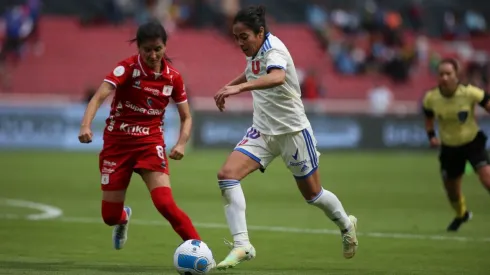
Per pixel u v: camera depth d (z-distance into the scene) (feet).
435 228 136.77
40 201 172.96
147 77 87.20
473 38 466.29
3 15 404.36
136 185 210.79
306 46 425.69
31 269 90.33
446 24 465.06
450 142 127.65
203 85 392.27
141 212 155.53
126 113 88.07
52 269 90.63
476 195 195.11
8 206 163.32
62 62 385.70
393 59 415.64
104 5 428.56
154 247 112.16
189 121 90.43
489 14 492.95
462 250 112.27
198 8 425.69
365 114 333.01
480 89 125.39
